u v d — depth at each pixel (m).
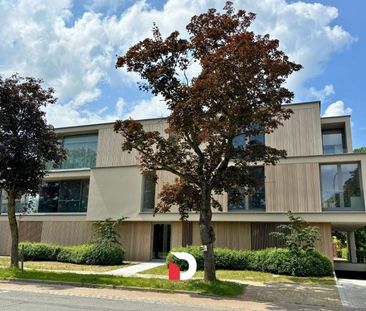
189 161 13.27
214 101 11.44
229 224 19.58
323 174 18.27
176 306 8.95
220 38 12.38
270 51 11.55
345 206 17.56
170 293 10.98
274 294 11.20
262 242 18.89
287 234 17.88
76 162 25.27
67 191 25.02
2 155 14.08
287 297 10.80
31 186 15.40
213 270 12.27
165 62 12.56
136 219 21.08
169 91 12.58
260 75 11.45
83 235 23.02
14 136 14.62
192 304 9.30
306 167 18.36
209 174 12.86
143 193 21.53
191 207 13.48
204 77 11.41
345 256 35.59
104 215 21.92
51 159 16.16
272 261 16.14
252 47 10.84
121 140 23.91
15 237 15.12
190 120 11.70
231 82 11.02
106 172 22.58
